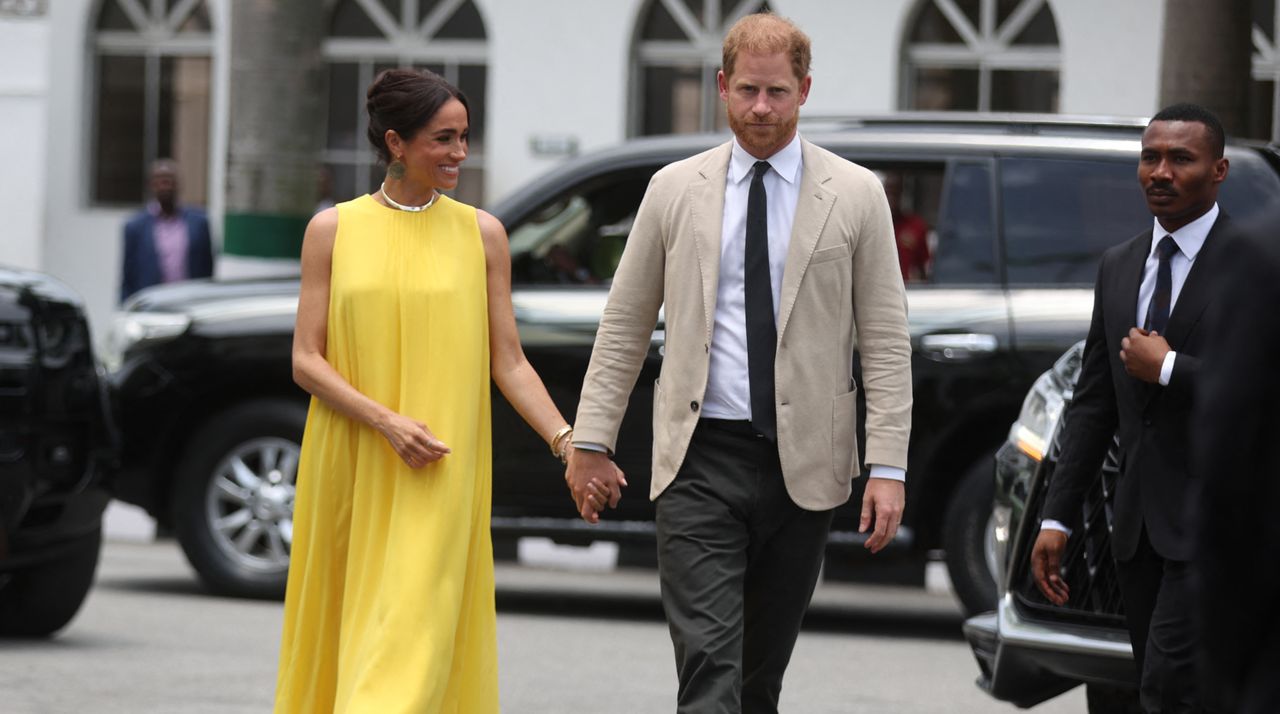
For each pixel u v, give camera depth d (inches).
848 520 1141.1
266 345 1240.2
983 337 1128.2
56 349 1026.1
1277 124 1982.0
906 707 944.3
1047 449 748.6
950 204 1151.0
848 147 1167.0
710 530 630.5
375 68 2292.1
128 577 1369.3
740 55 631.8
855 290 643.5
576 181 1192.8
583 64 2185.0
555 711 901.8
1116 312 637.3
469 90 2260.1
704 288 634.2
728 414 633.6
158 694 914.7
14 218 2363.4
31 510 1006.4
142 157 2379.4
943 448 1136.8
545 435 657.0
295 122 1616.6
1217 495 349.1
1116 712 783.1
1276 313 340.5
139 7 2374.5
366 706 608.4
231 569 1254.9
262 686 943.0
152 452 1254.9
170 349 1249.4
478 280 649.0
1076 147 1144.8
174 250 1806.1
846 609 1365.7
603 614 1272.1
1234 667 358.0
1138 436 620.7
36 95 2345.0
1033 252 1139.3
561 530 1176.2
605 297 1176.8
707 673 613.9
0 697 893.8
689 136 1196.5
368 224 642.8
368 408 625.6
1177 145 625.6
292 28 1610.5
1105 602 718.5
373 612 622.8
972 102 2096.5
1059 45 2063.2
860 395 1089.4
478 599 645.9
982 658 791.7
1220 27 1405.0
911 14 2101.4
